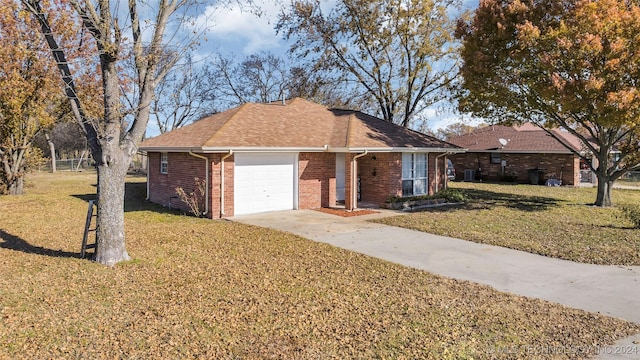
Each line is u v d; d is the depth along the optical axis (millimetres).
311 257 8453
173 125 42500
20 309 5516
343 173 17578
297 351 4469
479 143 30094
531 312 5641
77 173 38312
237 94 41875
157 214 14328
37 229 11328
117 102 7660
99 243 7797
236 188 14023
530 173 26625
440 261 8336
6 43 15914
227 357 4328
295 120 17219
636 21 11992
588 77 12984
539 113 16438
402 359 4305
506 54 15008
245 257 8367
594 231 11391
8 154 19391
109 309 5559
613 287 6754
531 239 10398
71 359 4230
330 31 25703
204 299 5961
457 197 17750
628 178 31734
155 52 7848
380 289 6508
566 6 13500
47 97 18562
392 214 14391
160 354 4363
